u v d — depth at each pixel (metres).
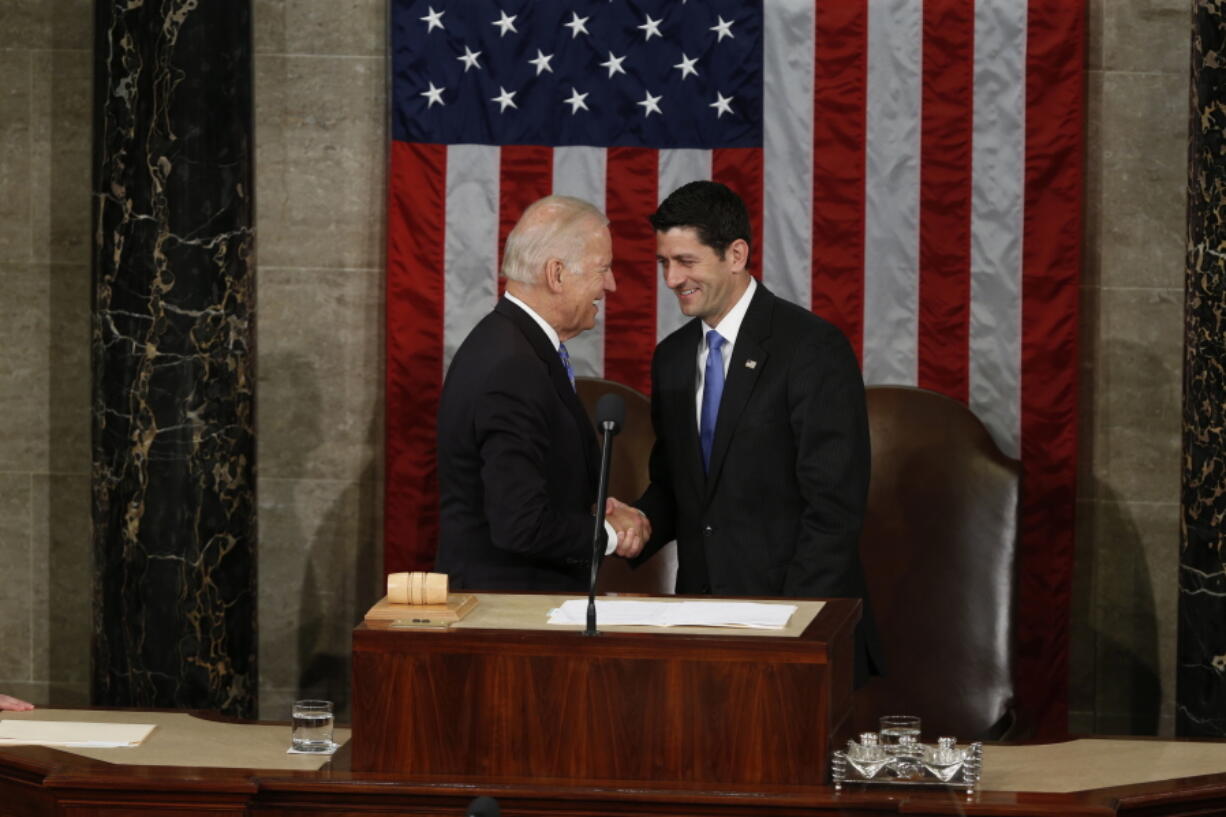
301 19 15.94
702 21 15.36
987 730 14.01
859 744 8.05
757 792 7.82
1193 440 14.12
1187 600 14.23
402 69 15.48
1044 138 15.13
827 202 15.34
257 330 15.95
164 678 14.60
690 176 15.46
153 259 14.34
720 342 11.26
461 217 15.54
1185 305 14.33
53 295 16.38
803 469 10.72
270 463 16.30
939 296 15.31
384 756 8.19
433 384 15.66
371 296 16.11
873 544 14.41
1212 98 13.79
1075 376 15.24
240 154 14.46
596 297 10.70
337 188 16.05
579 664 8.02
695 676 7.95
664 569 14.50
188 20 14.16
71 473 16.50
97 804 8.25
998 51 15.12
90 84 16.17
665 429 11.47
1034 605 15.47
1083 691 15.98
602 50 15.45
